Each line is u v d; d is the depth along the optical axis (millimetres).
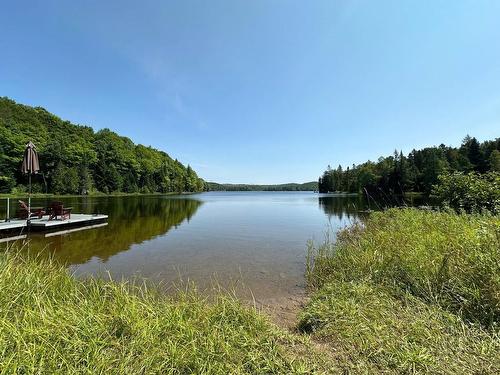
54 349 1993
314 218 17234
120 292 3244
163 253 7582
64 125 65688
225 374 2018
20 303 2615
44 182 43312
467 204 8578
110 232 10883
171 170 85562
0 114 52375
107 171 56406
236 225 13961
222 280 5473
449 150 50906
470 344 2359
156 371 1975
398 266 4117
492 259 3102
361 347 2414
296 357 2314
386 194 12141
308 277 5379
